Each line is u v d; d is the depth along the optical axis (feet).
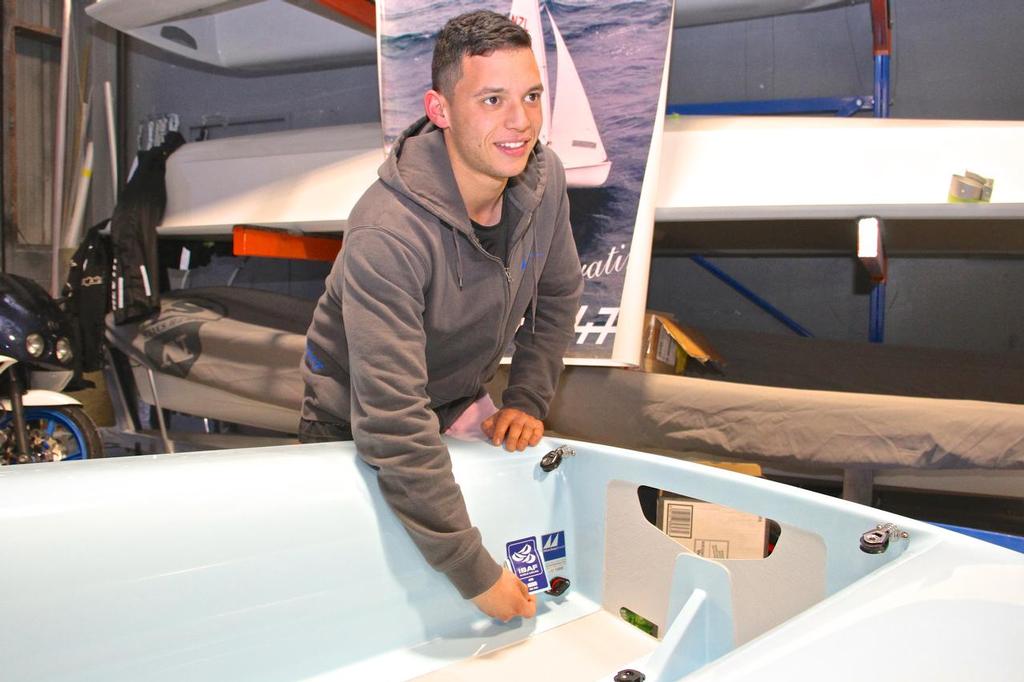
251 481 2.48
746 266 8.91
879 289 7.70
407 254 2.68
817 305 8.65
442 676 2.64
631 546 2.98
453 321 3.03
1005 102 7.70
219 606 2.34
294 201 6.90
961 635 1.40
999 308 7.92
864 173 5.04
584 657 2.78
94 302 7.40
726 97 8.71
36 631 2.04
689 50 8.80
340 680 2.55
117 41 11.30
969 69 7.78
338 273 3.07
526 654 2.80
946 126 4.93
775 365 6.89
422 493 2.53
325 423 3.38
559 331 3.62
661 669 2.38
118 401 8.34
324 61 8.91
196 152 7.57
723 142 5.32
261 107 10.98
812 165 5.14
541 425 3.32
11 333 5.97
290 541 2.48
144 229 7.47
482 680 2.63
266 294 8.17
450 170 2.80
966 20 7.74
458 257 2.88
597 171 5.11
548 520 3.16
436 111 2.81
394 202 2.77
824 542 2.27
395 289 2.64
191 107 11.53
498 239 3.08
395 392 2.56
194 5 6.98
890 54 7.63
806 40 8.29
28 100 10.76
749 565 2.51
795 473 5.49
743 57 8.58
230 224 7.22
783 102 7.95
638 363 5.04
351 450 2.85
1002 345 7.94
